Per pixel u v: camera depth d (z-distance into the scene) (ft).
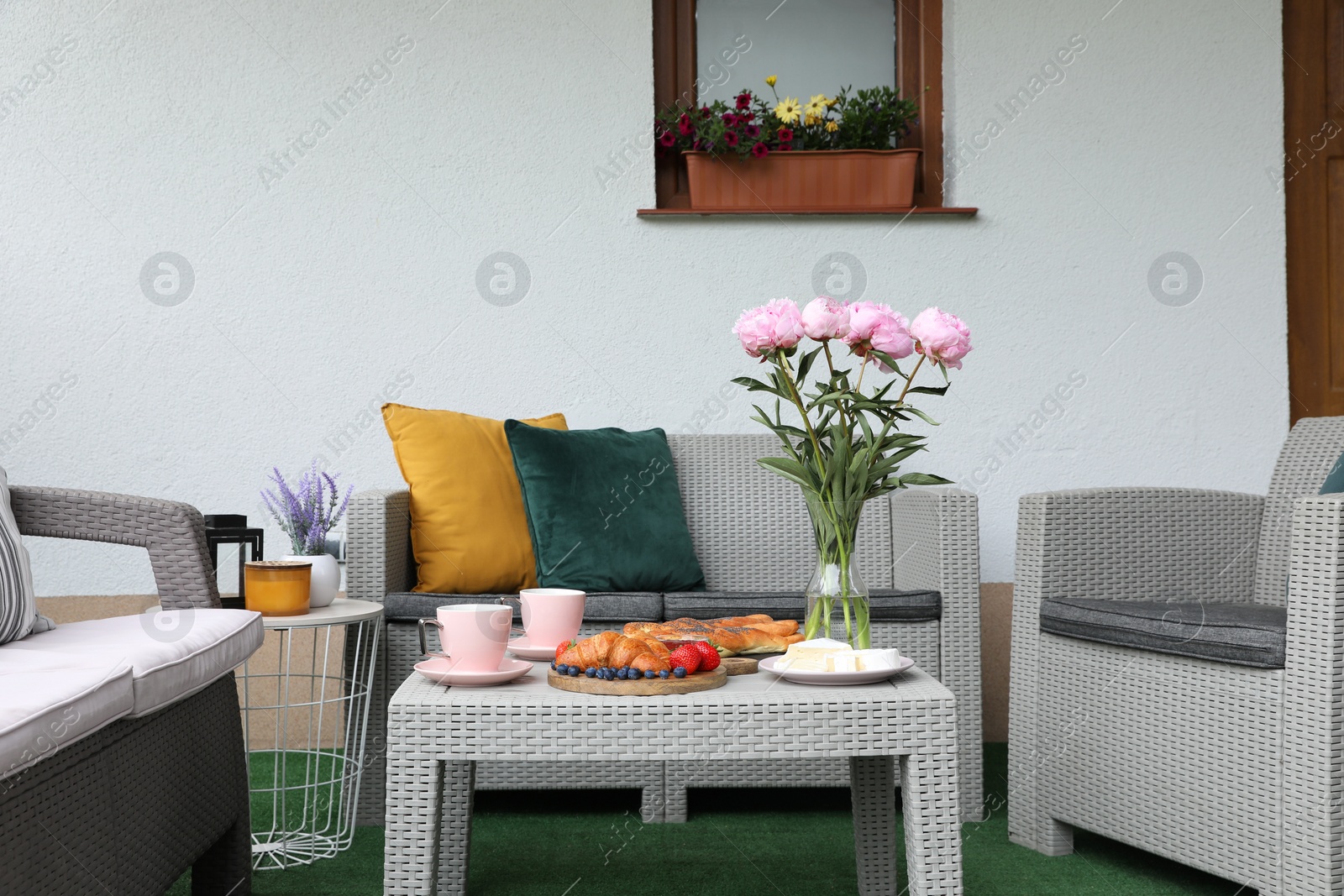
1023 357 9.39
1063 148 9.44
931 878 3.80
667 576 7.80
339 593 9.07
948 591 7.07
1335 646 4.69
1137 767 5.74
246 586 5.97
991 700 9.31
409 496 7.73
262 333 9.08
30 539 8.81
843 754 3.80
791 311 4.40
